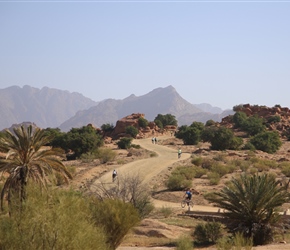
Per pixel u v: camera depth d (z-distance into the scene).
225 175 69.62
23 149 28.45
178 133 160.38
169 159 93.00
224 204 25.45
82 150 110.44
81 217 11.26
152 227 32.81
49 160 29.50
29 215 9.73
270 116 198.38
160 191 57.59
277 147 125.50
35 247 9.48
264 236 24.62
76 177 66.25
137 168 78.88
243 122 175.88
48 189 10.98
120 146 131.00
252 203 24.80
